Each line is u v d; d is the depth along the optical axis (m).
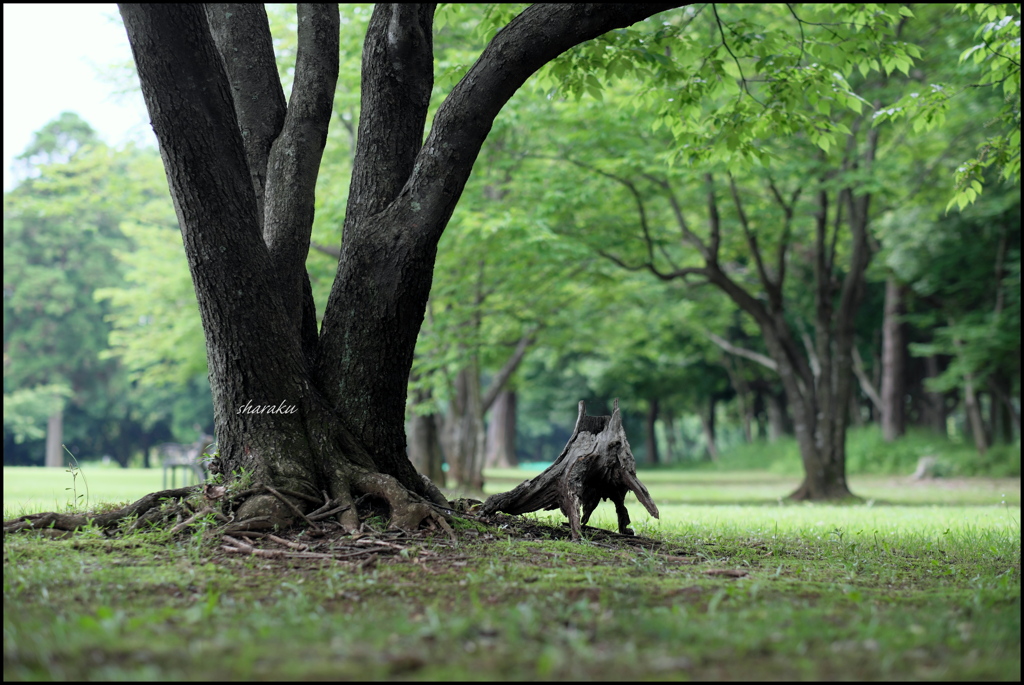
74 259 44.72
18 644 3.10
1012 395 30.91
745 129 8.25
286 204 7.07
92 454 54.03
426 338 17.44
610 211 17.92
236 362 6.30
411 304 6.57
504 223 14.43
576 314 22.64
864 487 22.48
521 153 16.53
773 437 43.09
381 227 6.51
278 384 6.34
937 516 11.41
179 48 5.78
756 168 16.38
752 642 3.23
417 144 6.95
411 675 2.83
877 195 18.92
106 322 45.78
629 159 15.33
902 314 29.50
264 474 6.12
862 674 2.92
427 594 4.24
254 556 5.15
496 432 44.03
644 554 5.88
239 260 6.23
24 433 44.16
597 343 27.34
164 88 5.83
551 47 6.21
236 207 6.19
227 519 5.75
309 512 6.01
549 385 46.47
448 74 7.87
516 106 15.09
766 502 16.75
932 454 27.03
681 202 19.41
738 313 37.50
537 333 20.86
